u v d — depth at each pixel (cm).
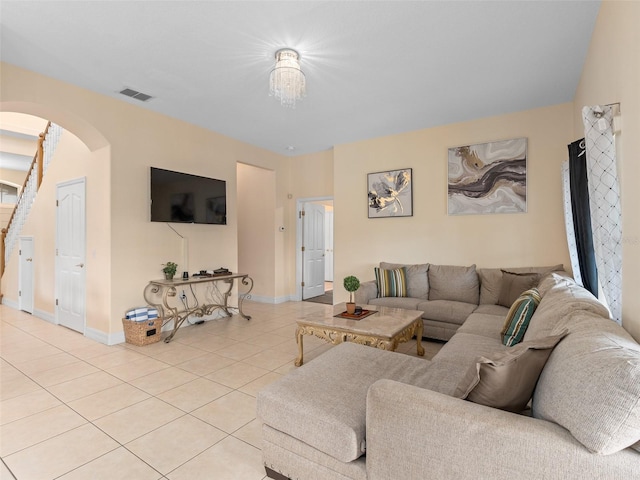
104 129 364
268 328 446
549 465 103
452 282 412
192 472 174
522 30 250
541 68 307
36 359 330
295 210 640
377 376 186
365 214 521
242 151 538
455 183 447
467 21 239
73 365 315
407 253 484
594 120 189
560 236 387
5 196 908
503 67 305
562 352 125
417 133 478
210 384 276
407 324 292
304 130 480
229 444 197
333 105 391
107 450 191
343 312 333
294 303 619
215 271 471
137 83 337
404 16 233
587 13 231
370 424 134
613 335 122
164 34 255
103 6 224
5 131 676
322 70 310
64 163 446
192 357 338
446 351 227
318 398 161
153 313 391
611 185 185
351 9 226
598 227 191
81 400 249
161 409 237
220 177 497
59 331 424
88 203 399
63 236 445
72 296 430
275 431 165
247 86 343
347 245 538
